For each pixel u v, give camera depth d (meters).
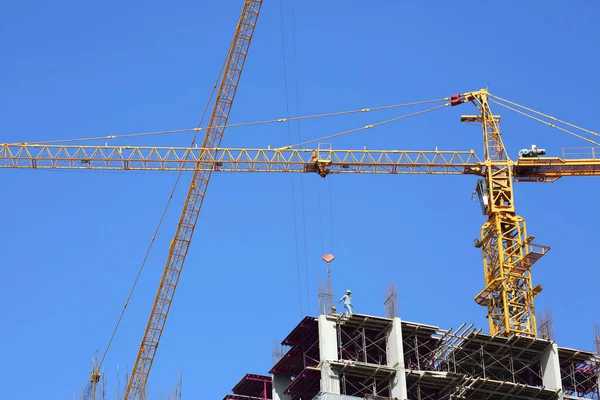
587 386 154.75
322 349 140.88
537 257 192.62
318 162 198.00
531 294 190.88
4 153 194.00
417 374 142.38
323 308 144.00
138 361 186.38
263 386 155.12
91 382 149.12
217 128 197.00
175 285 191.62
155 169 196.12
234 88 197.00
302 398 145.25
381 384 142.00
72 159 194.25
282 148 198.62
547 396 148.62
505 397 147.75
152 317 189.12
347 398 138.12
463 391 145.38
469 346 147.88
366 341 144.25
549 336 155.25
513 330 185.75
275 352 151.50
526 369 151.88
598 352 154.50
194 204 195.88
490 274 195.38
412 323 144.50
